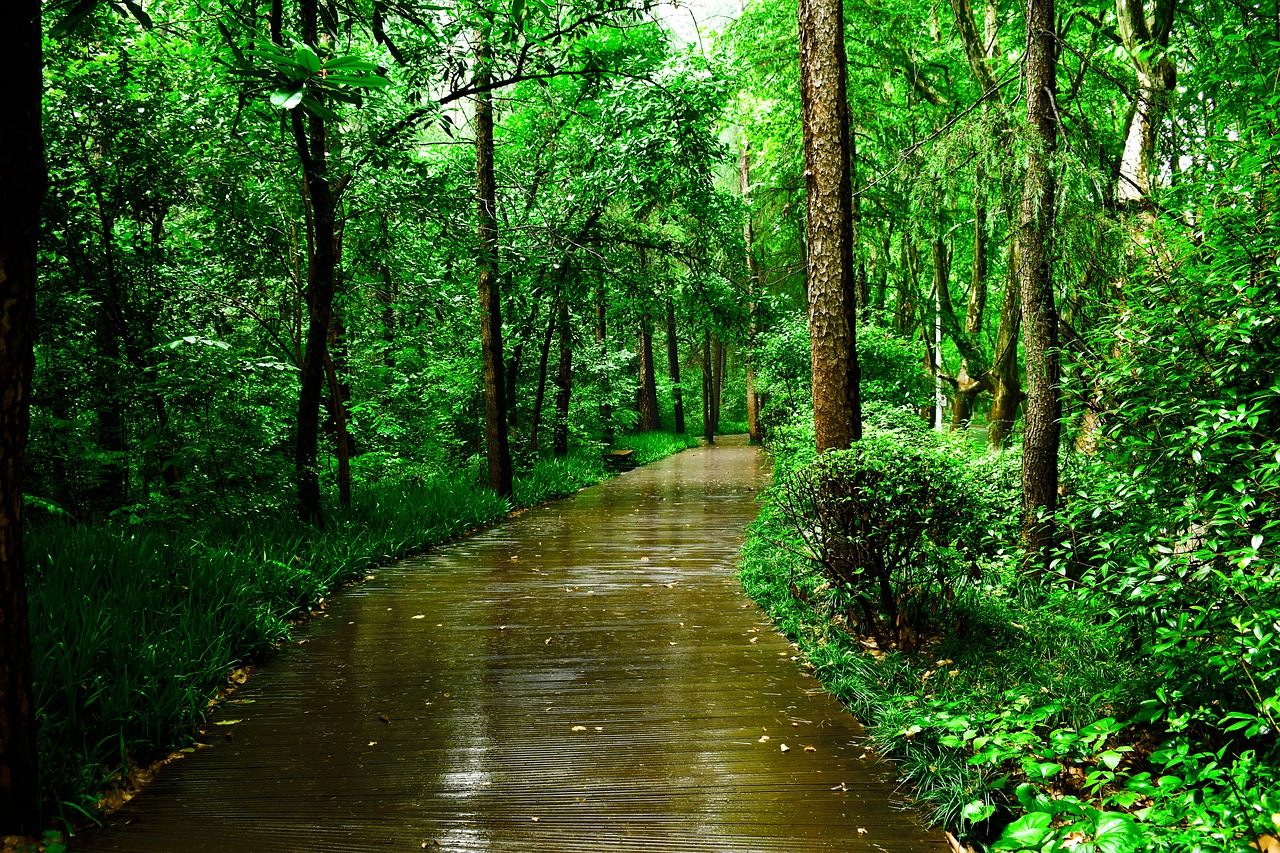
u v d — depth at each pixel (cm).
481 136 1034
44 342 652
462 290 1221
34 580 420
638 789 284
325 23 360
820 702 369
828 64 529
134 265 716
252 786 288
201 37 549
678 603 567
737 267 1309
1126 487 331
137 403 658
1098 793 262
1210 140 547
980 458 607
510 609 552
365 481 1116
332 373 823
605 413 2205
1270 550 254
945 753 288
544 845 247
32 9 213
